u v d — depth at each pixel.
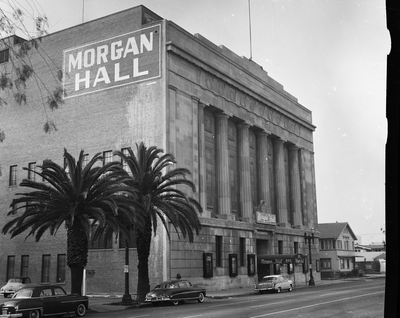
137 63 44.00
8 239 48.19
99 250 42.66
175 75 43.53
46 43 49.41
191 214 32.19
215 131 50.38
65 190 26.75
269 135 59.88
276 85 63.84
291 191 64.75
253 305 25.44
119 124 43.84
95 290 42.03
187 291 29.73
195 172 44.16
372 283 53.38
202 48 47.69
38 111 48.66
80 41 47.53
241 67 53.97
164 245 39.44
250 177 55.50
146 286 31.14
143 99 42.97
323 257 86.44
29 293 21.31
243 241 50.50
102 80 45.62
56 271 44.50
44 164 27.36
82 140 45.62
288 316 19.05
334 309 21.80
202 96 46.84
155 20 46.94
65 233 44.88
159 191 31.55
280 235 58.06
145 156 32.03
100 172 27.31
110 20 46.31
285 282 42.12
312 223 68.06
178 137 42.66
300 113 68.25
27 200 27.12
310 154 70.44
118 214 28.20
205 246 44.12
